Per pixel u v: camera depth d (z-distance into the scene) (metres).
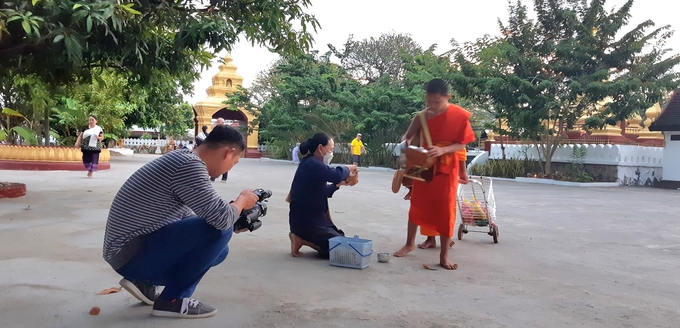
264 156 37.75
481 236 7.02
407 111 25.83
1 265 4.68
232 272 4.74
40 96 11.87
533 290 4.43
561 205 11.02
